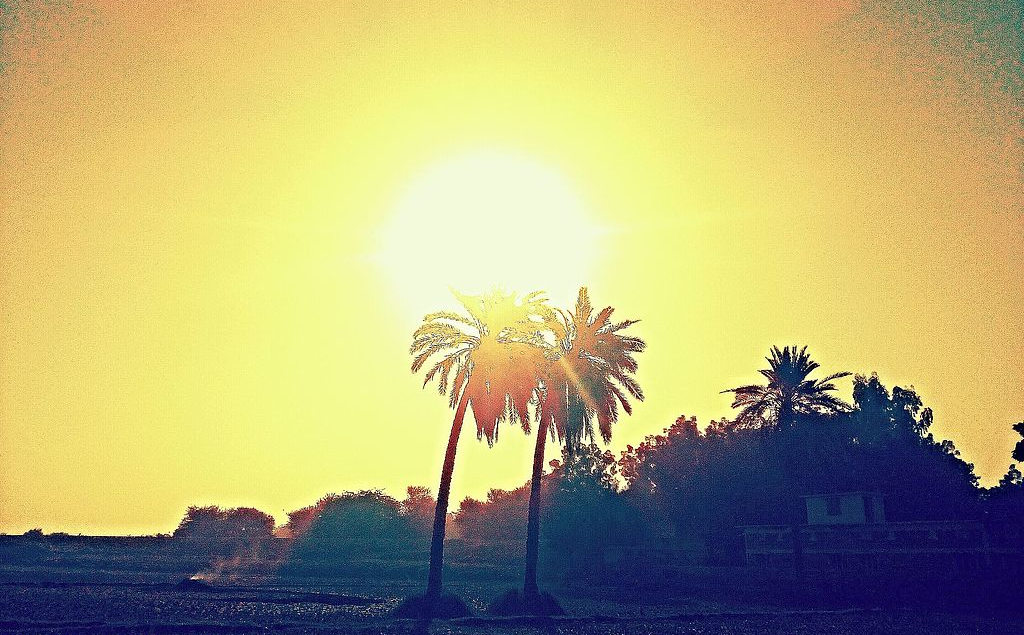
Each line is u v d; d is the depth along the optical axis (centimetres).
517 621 5450
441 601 5806
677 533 12050
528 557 6209
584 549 11494
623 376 6781
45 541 17612
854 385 12088
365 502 19225
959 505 10212
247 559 16050
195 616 5528
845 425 10625
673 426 13088
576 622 5509
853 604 7062
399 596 8100
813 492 10244
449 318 6231
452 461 6056
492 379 6056
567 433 6681
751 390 8825
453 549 16812
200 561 15425
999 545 7950
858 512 8906
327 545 17475
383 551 16950
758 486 10944
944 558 8119
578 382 6638
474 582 11362
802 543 9188
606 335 6850
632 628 5253
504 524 16988
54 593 7275
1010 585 7106
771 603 7338
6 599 6450
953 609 6569
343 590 8988
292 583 10331
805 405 8675
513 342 6144
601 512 11525
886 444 11106
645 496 12675
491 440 6003
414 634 4666
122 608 5941
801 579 8181
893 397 11825
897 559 8381
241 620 5347
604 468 12338
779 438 8719
